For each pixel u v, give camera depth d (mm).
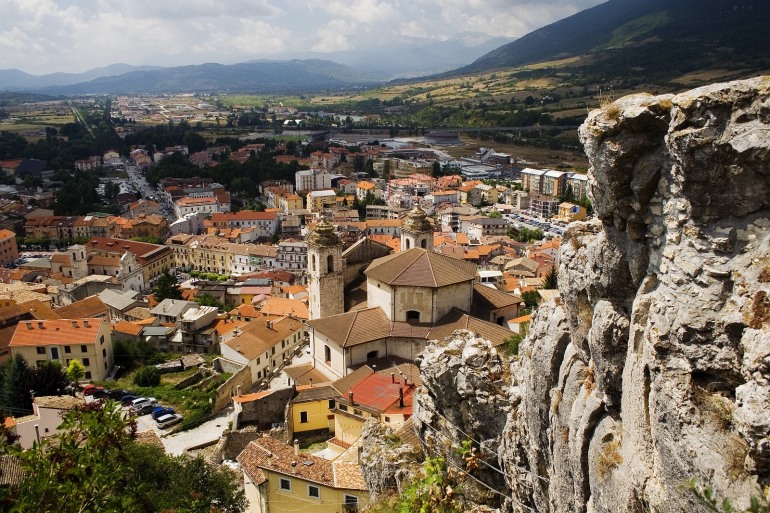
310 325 68500
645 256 17406
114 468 22516
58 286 152375
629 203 17219
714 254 14648
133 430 24328
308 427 66625
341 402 60281
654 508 15602
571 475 20766
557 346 22375
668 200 16094
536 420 23734
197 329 113875
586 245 20391
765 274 13625
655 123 16078
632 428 16984
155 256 186500
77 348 98500
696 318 14680
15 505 18797
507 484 28172
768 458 12883
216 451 64750
